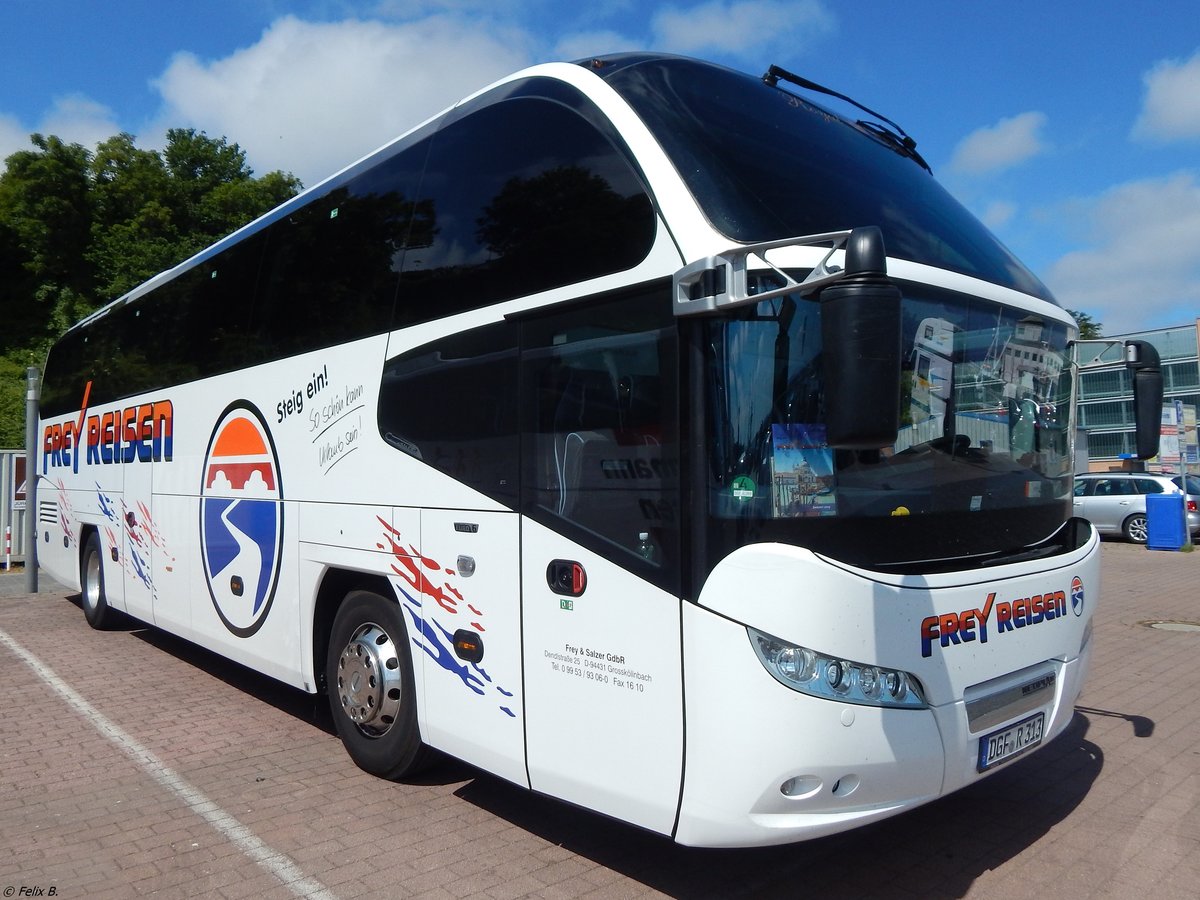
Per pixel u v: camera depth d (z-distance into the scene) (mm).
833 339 2990
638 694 3689
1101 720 6539
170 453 7969
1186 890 4023
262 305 6652
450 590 4648
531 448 4219
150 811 5008
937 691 3639
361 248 5641
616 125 4070
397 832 4680
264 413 6453
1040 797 5105
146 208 35875
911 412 3871
